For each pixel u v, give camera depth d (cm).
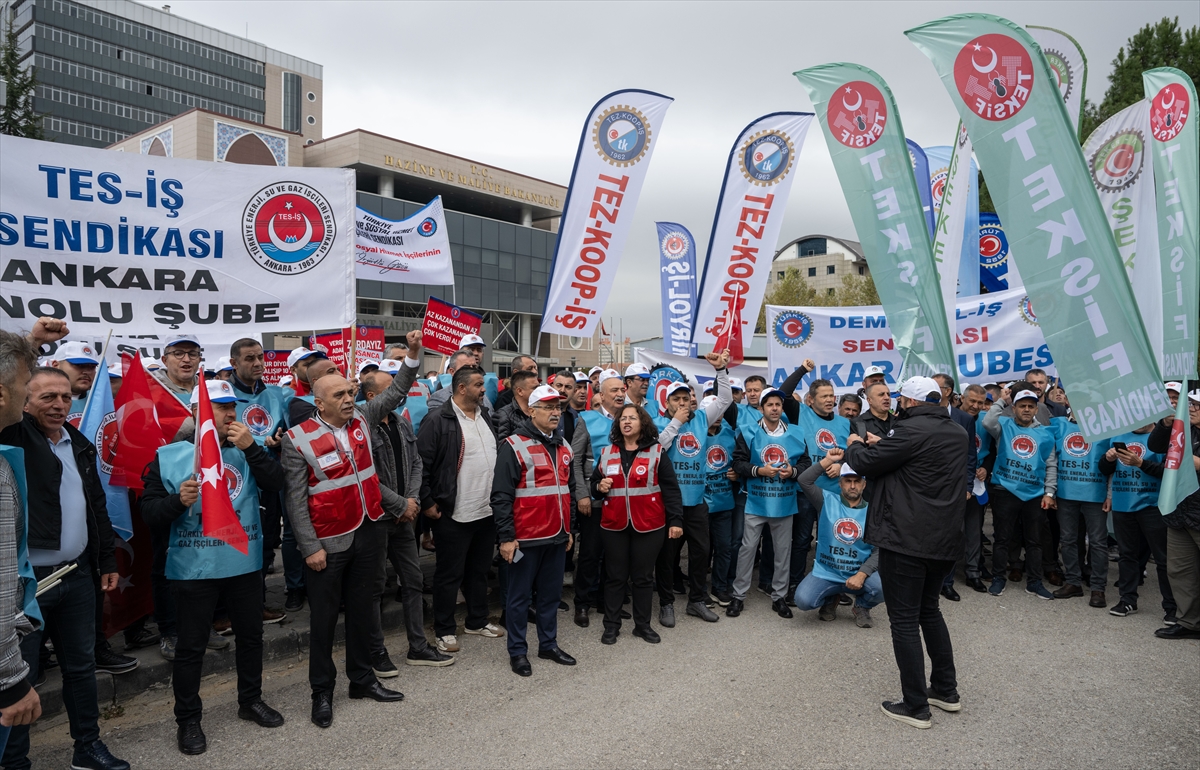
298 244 584
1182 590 583
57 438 365
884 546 438
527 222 5550
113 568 391
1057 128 525
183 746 388
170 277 546
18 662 223
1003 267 1131
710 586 768
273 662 516
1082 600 699
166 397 455
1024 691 480
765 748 399
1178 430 500
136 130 7744
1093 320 522
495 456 556
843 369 930
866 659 539
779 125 779
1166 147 594
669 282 1133
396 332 4509
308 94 8938
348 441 443
